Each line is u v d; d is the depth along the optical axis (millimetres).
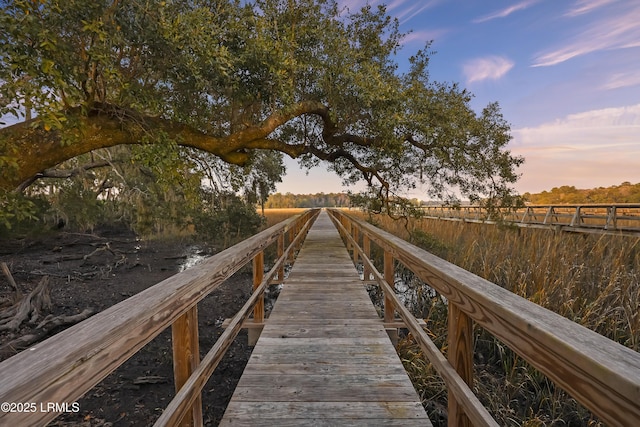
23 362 669
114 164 10727
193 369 1566
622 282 4969
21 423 584
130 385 3773
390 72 7945
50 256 10812
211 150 5809
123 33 4121
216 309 6344
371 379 2391
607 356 625
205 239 12953
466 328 1360
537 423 2984
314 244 9586
